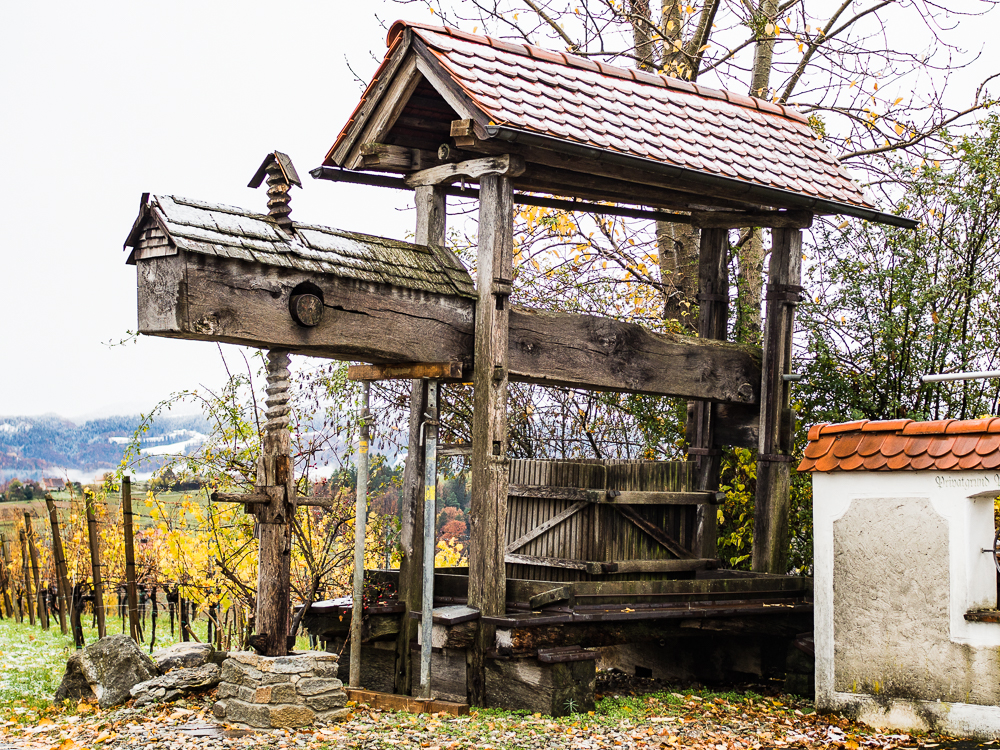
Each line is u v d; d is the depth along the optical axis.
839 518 7.11
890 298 10.92
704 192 8.85
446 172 8.23
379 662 8.10
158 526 10.59
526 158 7.77
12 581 17.50
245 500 6.38
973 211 10.72
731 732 6.62
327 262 6.96
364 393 7.79
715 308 10.39
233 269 6.46
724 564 11.42
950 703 6.44
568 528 8.27
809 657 7.93
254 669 6.48
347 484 10.23
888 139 13.52
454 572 9.16
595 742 6.22
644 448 12.27
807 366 11.16
